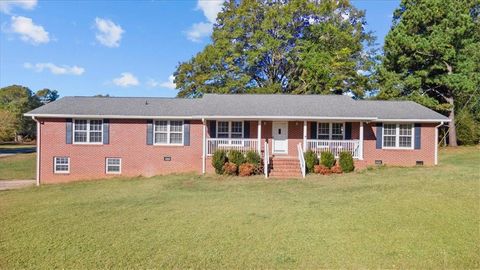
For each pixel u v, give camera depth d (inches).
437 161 811.4
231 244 286.7
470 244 278.7
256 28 1362.0
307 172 726.5
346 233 311.6
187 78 1441.9
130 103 855.7
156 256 262.1
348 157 728.3
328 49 1333.7
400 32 1190.9
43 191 605.0
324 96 935.0
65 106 804.6
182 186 604.7
